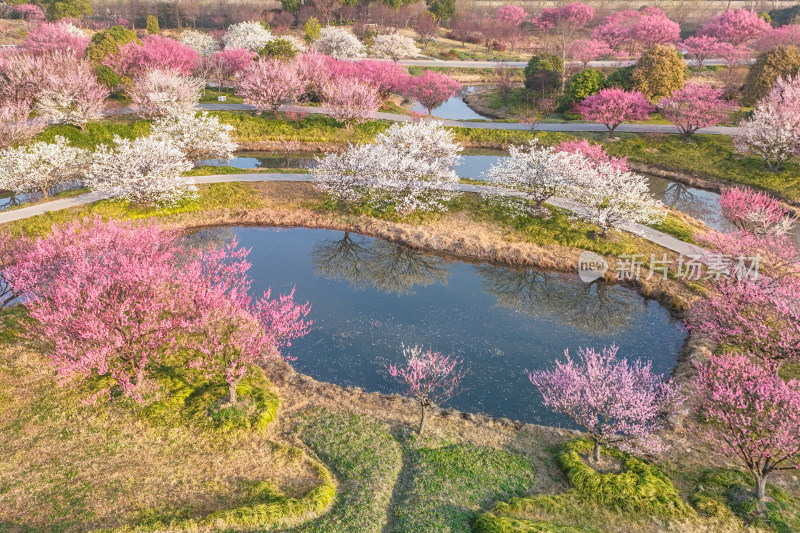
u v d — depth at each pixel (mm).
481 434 21750
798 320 23125
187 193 42250
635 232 38125
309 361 26484
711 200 48688
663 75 66688
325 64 71438
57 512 16344
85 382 22938
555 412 23656
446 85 71312
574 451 20234
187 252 35531
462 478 18844
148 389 22625
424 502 17438
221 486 17859
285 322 23734
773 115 51594
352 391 24312
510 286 34250
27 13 107750
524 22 129750
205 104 67125
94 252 25625
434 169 42656
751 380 19859
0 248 26953
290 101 67250
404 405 23578
